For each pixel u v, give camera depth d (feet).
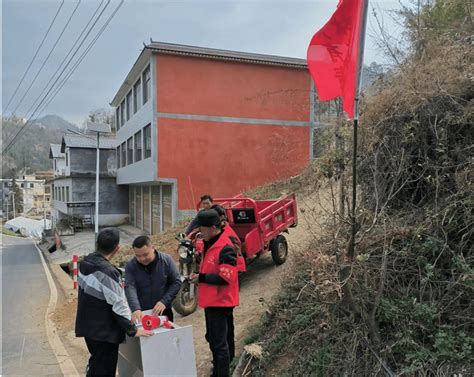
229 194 58.29
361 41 9.83
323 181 16.70
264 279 21.93
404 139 13.05
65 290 36.11
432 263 11.52
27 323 25.04
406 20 18.42
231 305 12.37
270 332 14.61
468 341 9.64
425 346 10.18
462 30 16.89
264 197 42.80
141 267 12.99
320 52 10.85
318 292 12.26
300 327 13.29
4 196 222.07
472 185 11.28
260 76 59.88
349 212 10.28
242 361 13.57
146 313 11.95
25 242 115.75
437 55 15.29
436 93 12.96
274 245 23.52
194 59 56.65
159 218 68.03
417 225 12.06
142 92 62.13
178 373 10.45
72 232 91.71
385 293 11.32
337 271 10.32
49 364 17.88
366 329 10.91
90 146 105.91
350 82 10.00
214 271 12.26
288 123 61.16
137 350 10.71
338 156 15.08
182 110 56.13
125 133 79.46
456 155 12.63
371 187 13.97
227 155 58.29
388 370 9.96
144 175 60.59
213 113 57.67
